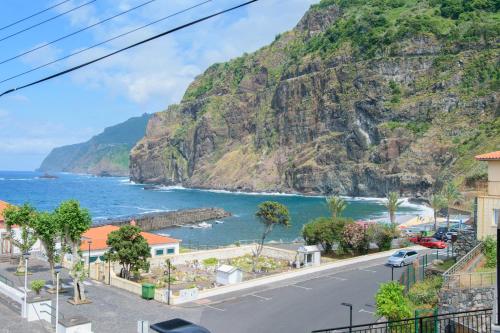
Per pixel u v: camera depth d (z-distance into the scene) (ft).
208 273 205.05
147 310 136.56
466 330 88.43
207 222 531.09
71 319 91.09
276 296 153.99
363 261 213.66
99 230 225.97
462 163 638.53
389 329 99.91
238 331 119.24
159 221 506.89
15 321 99.91
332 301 146.61
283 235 415.03
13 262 187.01
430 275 142.10
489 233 137.39
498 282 56.34
